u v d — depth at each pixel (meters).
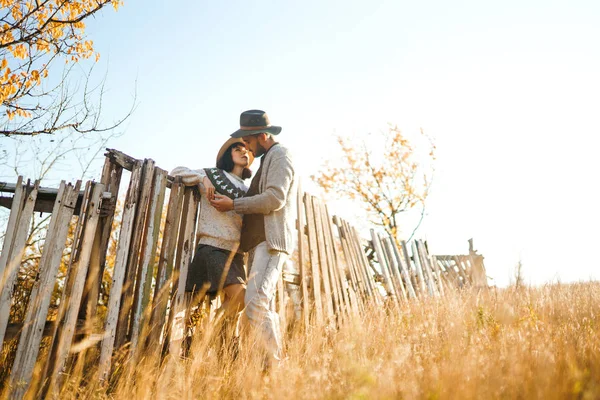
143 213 3.26
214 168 3.64
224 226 3.40
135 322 3.04
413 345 2.91
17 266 2.62
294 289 5.18
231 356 2.92
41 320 2.64
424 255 9.32
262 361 2.91
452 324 3.20
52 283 2.71
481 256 9.86
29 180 2.79
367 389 1.93
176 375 2.58
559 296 4.73
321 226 6.00
